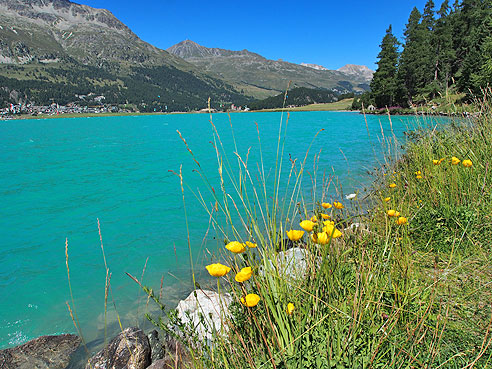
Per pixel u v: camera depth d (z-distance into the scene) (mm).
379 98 57125
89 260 5969
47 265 5910
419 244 3078
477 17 39812
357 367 1462
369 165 12523
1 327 4109
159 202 9828
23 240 7242
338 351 1463
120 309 4254
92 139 35062
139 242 6609
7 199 11094
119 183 13094
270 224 1893
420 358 1523
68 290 4930
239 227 6539
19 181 14211
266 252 1771
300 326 1581
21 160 20500
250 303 1466
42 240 7199
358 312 1653
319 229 1885
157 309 4121
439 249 2906
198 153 21906
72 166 17844
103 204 9953
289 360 1498
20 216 9078
